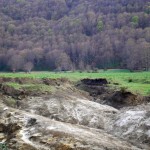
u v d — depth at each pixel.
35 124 34.94
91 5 188.88
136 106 44.34
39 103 48.31
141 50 117.88
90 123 41.28
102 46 140.88
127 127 36.75
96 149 29.22
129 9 169.38
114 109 48.03
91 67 130.62
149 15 152.50
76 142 30.23
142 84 67.62
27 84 59.72
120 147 30.50
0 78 61.62
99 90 66.12
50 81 65.56
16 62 128.12
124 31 145.75
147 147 32.16
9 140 32.12
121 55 130.75
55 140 30.83
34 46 150.25
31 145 30.30
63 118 43.25
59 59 134.62
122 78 79.62
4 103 47.00
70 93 58.03
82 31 164.00
